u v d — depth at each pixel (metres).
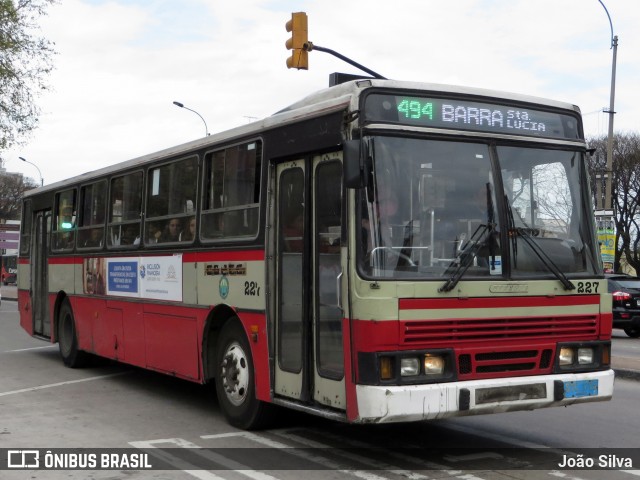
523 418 8.99
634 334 22.66
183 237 9.59
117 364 13.98
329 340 6.81
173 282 9.74
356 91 6.50
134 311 10.88
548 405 6.67
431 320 6.27
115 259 11.55
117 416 9.12
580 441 7.79
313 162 7.18
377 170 6.40
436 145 6.65
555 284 6.83
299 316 7.27
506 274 6.64
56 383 11.71
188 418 9.01
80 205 13.14
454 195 6.62
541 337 6.73
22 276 16.03
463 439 7.86
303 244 7.23
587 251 7.13
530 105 7.16
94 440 7.83
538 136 7.12
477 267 6.54
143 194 10.81
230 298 8.41
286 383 7.43
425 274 6.34
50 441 7.78
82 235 12.95
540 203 7.00
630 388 11.45
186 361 9.39
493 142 6.88
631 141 48.09
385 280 6.19
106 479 6.41
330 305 6.81
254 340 7.94
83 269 12.83
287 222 7.55
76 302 13.12
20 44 30.94
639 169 47.78
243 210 8.28
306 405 7.07
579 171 7.32
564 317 6.85
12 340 18.75
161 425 8.59
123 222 11.41
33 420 8.87
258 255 7.89
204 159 9.20
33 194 15.62
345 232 6.45
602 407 9.73
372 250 6.26
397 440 7.81
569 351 6.89
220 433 8.16
